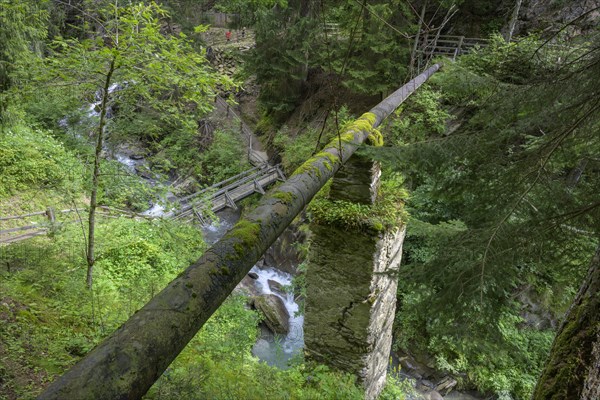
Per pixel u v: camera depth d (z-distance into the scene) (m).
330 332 5.61
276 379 4.54
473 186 2.64
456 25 12.70
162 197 4.96
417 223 4.21
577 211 2.31
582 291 2.43
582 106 2.27
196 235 5.89
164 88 4.38
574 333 2.34
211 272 1.36
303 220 10.97
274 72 13.22
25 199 8.20
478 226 2.69
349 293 5.28
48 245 6.23
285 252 11.27
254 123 16.97
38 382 3.19
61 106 4.55
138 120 4.55
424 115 9.77
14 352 3.43
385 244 5.12
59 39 4.05
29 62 4.27
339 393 4.95
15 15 6.68
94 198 4.74
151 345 1.01
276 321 8.80
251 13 13.54
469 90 3.03
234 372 4.12
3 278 4.82
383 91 11.61
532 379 7.50
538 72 2.65
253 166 14.11
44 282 5.02
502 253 2.31
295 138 13.40
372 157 2.74
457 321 2.38
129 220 7.51
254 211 1.94
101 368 0.90
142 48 4.02
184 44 4.55
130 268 6.34
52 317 4.25
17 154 8.80
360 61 10.80
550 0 10.27
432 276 2.50
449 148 2.58
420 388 7.69
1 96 4.38
